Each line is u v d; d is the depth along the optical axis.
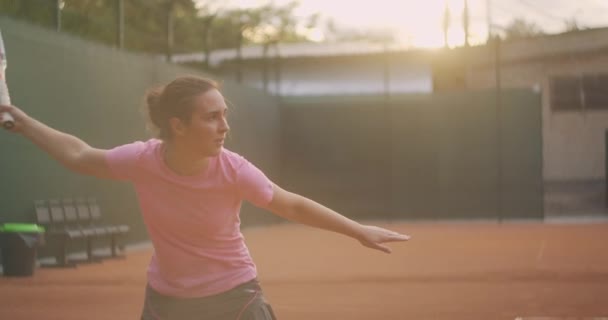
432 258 15.23
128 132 18.39
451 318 7.95
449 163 28.31
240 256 3.26
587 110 31.77
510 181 27.95
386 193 28.62
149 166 3.15
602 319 7.81
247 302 3.22
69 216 14.84
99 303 9.22
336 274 12.40
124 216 17.98
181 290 3.20
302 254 16.70
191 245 3.19
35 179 14.72
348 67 32.84
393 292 10.10
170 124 3.09
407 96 28.61
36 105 14.98
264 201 3.16
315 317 8.07
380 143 28.73
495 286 10.69
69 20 20.80
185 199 3.14
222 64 28.11
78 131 16.36
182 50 26.05
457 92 28.28
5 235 12.21
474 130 28.19
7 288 10.77
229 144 24.28
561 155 31.88
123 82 18.23
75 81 16.31
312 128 29.11
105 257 15.30
